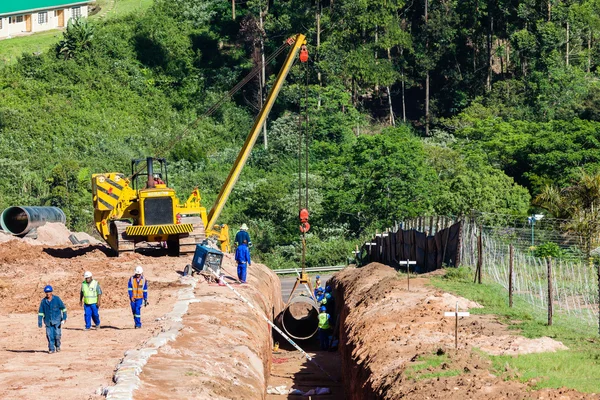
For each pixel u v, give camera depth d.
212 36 129.12
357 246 84.06
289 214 93.81
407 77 127.81
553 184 88.00
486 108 119.44
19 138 105.19
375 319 34.31
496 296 36.47
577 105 113.94
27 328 33.09
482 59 130.25
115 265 47.47
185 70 124.56
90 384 23.41
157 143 109.56
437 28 124.81
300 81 117.44
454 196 78.25
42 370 25.22
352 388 31.42
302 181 96.75
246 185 99.00
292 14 122.62
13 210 66.06
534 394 21.33
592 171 87.00
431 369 24.61
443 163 98.62
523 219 70.88
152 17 132.00
